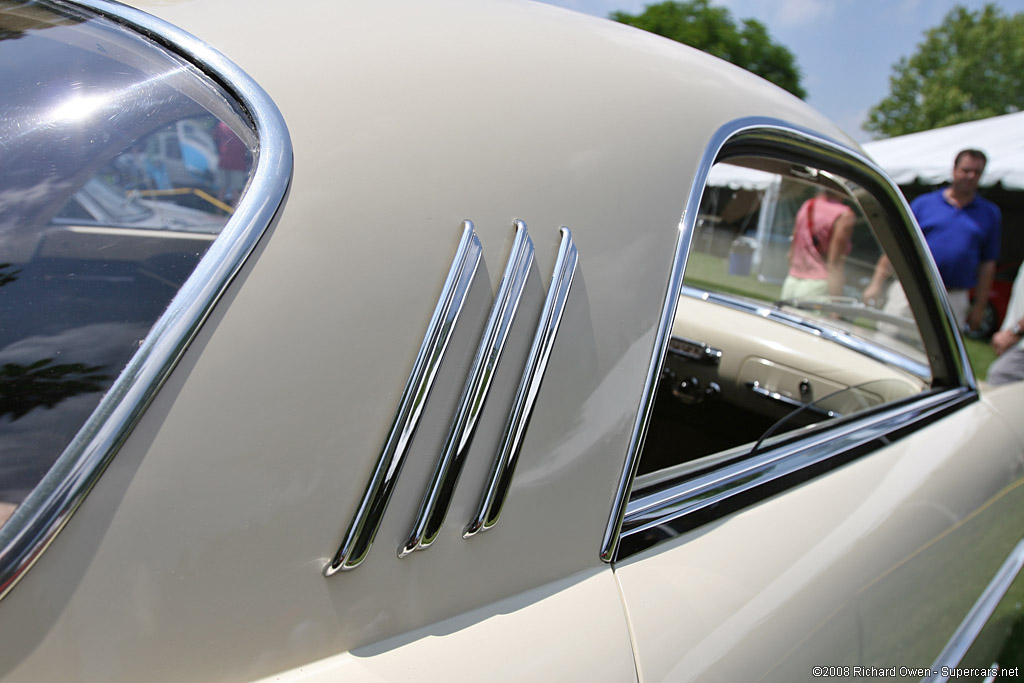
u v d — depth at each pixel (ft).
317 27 3.01
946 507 4.70
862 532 3.92
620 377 3.03
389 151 2.67
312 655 2.25
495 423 2.64
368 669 2.29
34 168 2.54
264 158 2.50
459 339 2.58
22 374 2.15
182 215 2.41
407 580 2.43
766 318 7.25
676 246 3.28
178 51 2.82
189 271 2.30
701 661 2.85
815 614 3.43
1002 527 5.77
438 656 2.40
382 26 3.11
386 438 2.40
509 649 2.50
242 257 2.33
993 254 15.30
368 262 2.48
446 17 3.34
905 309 6.62
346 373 2.37
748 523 3.52
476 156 2.82
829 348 6.63
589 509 2.92
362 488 2.34
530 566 2.74
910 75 136.98
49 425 2.07
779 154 4.30
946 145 33.47
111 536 2.02
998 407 6.10
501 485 2.64
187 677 2.08
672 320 3.23
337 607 2.30
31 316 2.24
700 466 3.72
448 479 2.51
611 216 3.08
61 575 1.96
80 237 2.39
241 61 2.78
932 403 5.51
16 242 2.37
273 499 2.21
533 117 3.06
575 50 3.52
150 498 2.07
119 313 2.24
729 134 3.73
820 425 4.57
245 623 2.15
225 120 2.62
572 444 2.86
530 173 2.91
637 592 2.91
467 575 2.57
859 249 11.02
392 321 2.47
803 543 3.59
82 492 2.01
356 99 2.76
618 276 3.05
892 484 4.40
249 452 2.20
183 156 2.55
